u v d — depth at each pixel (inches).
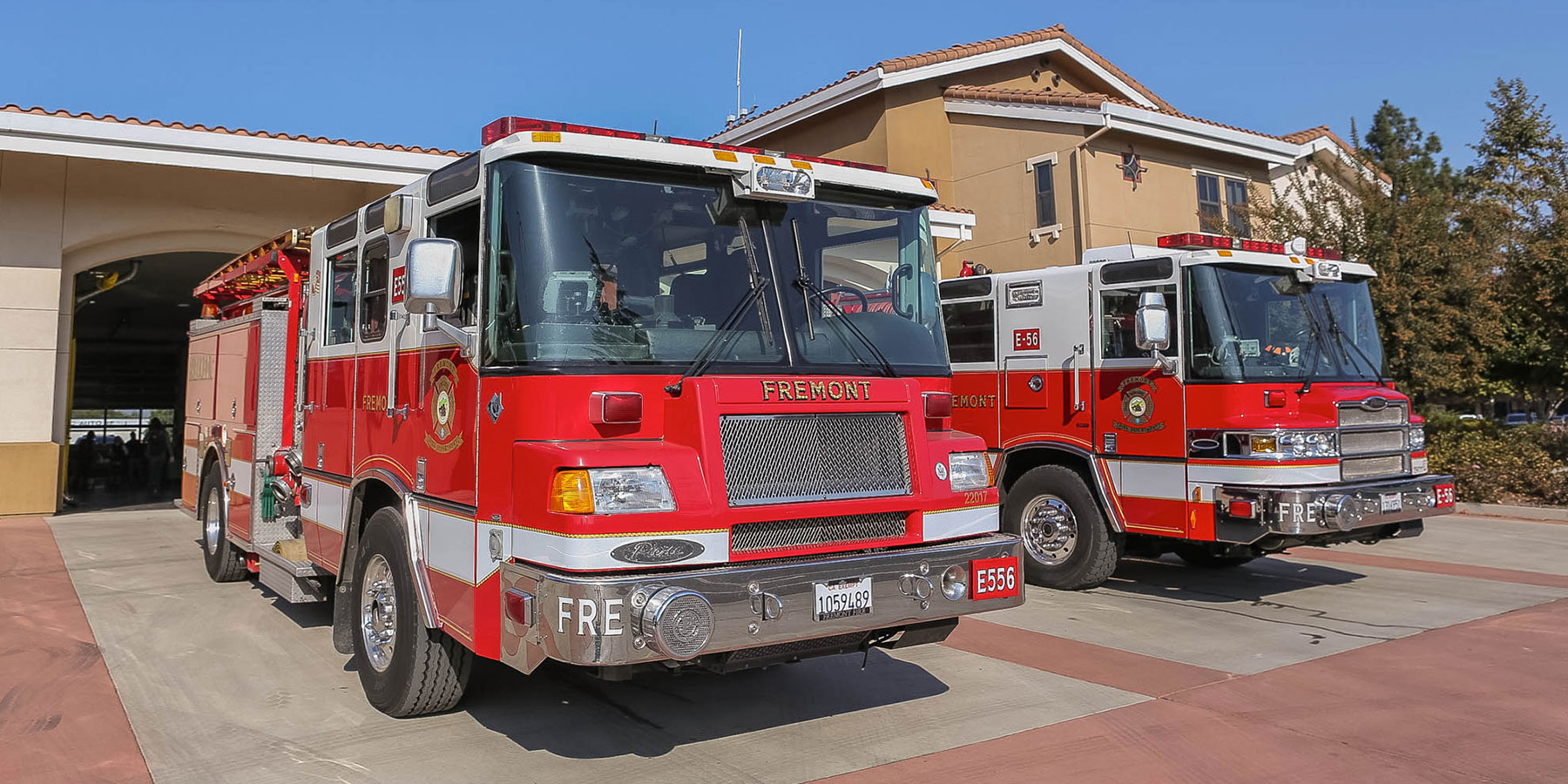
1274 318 301.0
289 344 271.6
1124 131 663.8
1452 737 181.9
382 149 520.1
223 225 549.0
